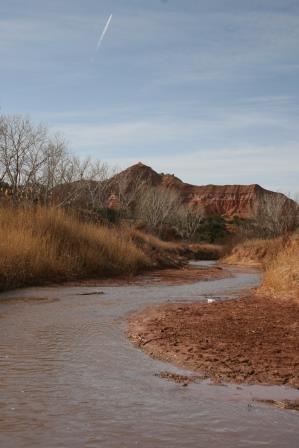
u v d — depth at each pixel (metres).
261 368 6.55
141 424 4.44
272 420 4.65
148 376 6.08
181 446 3.97
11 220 18.78
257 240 48.12
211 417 4.69
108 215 43.06
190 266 34.12
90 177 55.41
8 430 4.19
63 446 3.89
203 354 7.21
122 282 18.83
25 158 35.66
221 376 6.19
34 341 7.76
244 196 158.25
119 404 4.98
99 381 5.77
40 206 21.22
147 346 7.66
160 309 11.44
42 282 16.59
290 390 5.71
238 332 8.74
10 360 6.57
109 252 22.39
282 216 65.50
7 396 5.10
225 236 80.06
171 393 5.43
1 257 15.27
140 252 26.55
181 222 85.19
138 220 62.81
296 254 15.36
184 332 8.72
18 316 10.05
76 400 5.05
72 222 21.78
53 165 40.38
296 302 12.14
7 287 14.72
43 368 6.23
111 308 11.55
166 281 20.20
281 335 8.54
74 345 7.57
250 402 5.21
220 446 3.99
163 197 83.50
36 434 4.12
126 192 78.62
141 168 155.88
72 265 18.88
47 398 5.08
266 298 13.14
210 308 11.51
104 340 8.01
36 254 17.03
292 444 4.08
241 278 23.39
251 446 4.02
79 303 12.33
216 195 159.88
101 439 4.06
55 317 10.06
